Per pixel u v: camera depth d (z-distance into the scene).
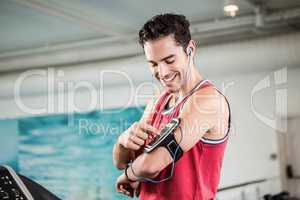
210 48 3.58
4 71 4.56
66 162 4.62
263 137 3.44
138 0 3.17
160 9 3.34
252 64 3.42
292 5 3.41
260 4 3.35
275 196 3.67
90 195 4.29
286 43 3.49
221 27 3.56
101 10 3.39
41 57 4.36
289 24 3.56
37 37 4.16
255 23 3.47
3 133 4.96
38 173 4.70
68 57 4.16
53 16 3.58
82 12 3.45
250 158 3.34
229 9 3.31
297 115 3.74
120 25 3.68
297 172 4.04
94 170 4.35
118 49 3.89
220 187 2.25
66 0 3.23
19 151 4.98
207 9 3.37
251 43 3.54
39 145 4.85
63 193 4.43
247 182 3.35
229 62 3.46
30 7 3.35
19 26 3.85
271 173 3.64
